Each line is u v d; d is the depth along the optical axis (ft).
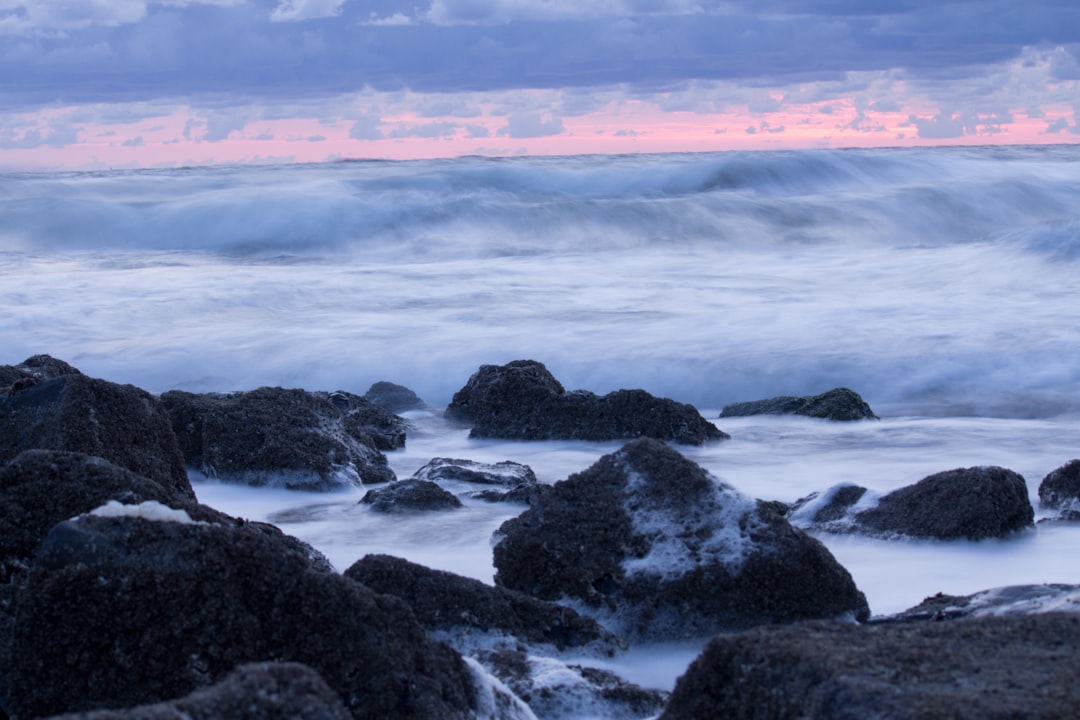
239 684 9.87
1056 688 10.57
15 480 17.70
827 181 120.37
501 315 64.08
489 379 44.98
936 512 25.99
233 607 14.26
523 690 15.93
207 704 9.62
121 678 14.12
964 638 12.17
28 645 14.37
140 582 14.29
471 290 72.90
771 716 11.48
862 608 20.06
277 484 32.96
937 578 23.06
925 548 25.25
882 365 52.95
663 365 54.08
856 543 25.94
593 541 20.66
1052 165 132.46
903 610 19.95
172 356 56.13
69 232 101.40
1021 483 26.53
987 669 11.12
